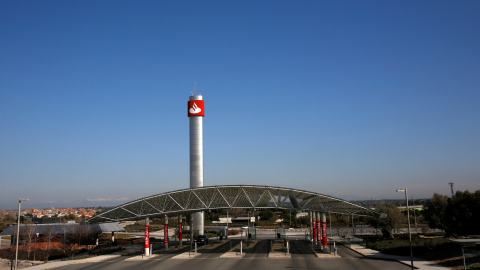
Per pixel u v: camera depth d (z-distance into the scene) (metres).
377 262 39.47
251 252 51.38
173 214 58.94
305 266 37.81
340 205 57.38
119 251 59.16
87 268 40.34
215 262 42.25
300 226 121.44
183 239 82.31
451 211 49.25
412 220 109.25
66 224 68.44
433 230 81.12
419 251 43.53
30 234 58.53
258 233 97.88
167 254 51.88
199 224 87.50
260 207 55.94
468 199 46.66
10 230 67.00
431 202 64.75
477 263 32.62
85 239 65.62
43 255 52.94
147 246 50.59
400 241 54.75
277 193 56.16
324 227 51.84
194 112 91.19
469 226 45.69
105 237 90.31
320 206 54.25
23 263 47.91
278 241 68.88
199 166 89.69
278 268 36.94
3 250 55.50
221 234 76.56
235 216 154.25
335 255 46.00
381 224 67.12
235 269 36.88
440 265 35.50
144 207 53.66
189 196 53.69
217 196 58.31
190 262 42.78
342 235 76.44
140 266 40.81
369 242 58.69
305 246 58.84
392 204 70.62
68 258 50.47
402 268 34.81
